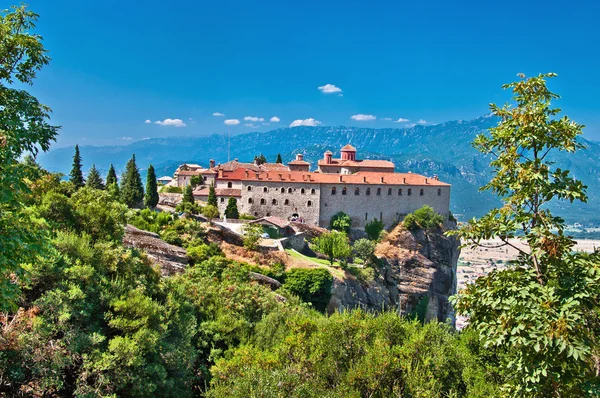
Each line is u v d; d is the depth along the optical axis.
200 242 72.56
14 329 21.45
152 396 24.81
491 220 14.96
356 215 125.94
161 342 28.17
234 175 129.75
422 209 126.19
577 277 13.64
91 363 22.83
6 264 15.45
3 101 16.70
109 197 51.62
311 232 114.88
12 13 18.28
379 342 25.27
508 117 15.62
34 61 18.34
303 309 49.88
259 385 20.95
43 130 17.64
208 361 33.81
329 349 25.80
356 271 93.81
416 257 118.38
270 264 78.00
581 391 13.32
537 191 14.37
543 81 14.70
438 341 26.52
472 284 15.51
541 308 13.31
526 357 13.64
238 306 42.47
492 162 15.77
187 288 42.44
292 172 128.00
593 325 15.14
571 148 13.98
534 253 14.02
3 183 14.80
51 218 37.47
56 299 24.09
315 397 21.06
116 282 30.84
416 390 22.12
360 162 153.25
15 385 20.38
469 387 23.70
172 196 134.62
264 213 123.94
